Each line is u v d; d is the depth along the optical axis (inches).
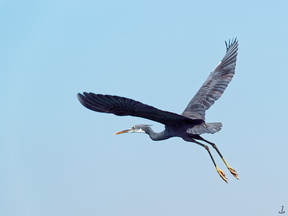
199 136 674.2
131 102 524.4
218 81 720.3
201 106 698.2
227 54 737.6
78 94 518.0
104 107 530.0
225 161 673.6
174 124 629.6
